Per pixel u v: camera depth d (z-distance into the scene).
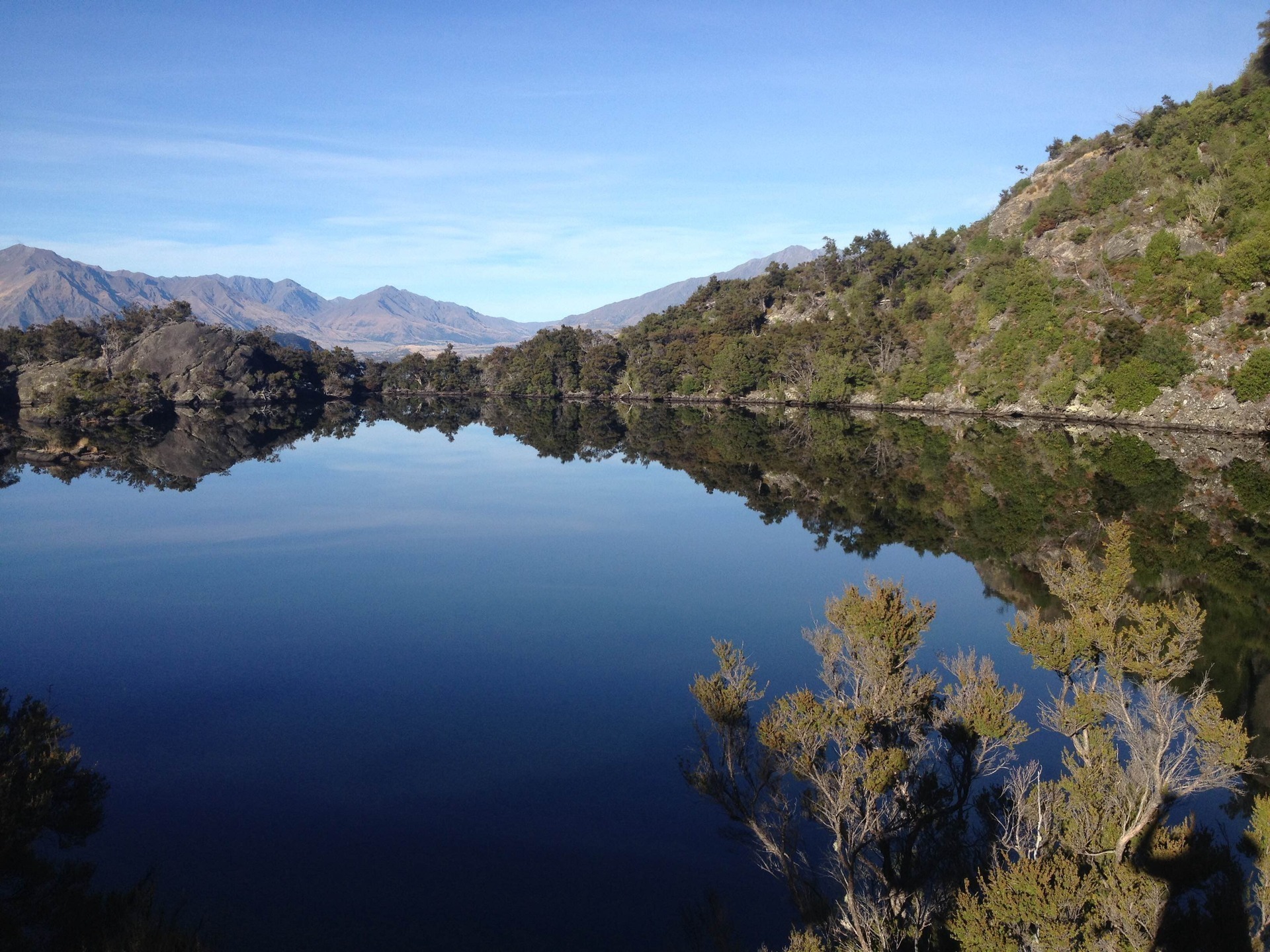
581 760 17.61
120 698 21.02
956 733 13.16
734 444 83.31
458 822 15.16
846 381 116.81
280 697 21.08
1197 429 79.69
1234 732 10.27
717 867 13.74
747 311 152.50
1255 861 10.36
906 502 50.22
